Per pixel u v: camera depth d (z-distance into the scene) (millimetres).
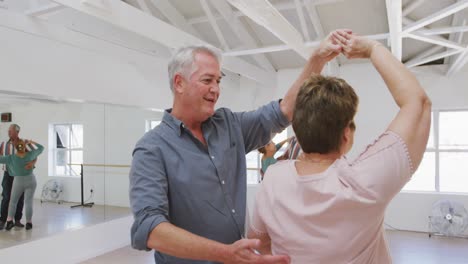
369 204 715
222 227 1174
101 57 4543
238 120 1413
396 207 5555
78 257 4250
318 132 815
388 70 816
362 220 739
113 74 4719
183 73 1169
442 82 5402
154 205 982
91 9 2709
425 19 3008
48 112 4016
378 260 806
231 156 1273
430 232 5176
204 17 5090
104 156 4715
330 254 759
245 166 1338
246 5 2477
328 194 749
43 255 3863
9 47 3523
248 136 1421
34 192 3855
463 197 5234
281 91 6406
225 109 1404
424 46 5145
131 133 5113
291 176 852
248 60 6172
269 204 881
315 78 871
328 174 782
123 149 4992
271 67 6289
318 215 764
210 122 1281
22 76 3633
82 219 4359
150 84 5324
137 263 4180
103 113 4691
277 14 2861
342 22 4723
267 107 1409
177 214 1146
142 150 1119
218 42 5633
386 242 852
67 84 4098
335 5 4449
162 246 896
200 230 1152
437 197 5355
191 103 1181
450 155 5504
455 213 4953
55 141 4094
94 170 4570
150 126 5418
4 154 3568
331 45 1076
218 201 1176
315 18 4465
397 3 2469
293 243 811
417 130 729
